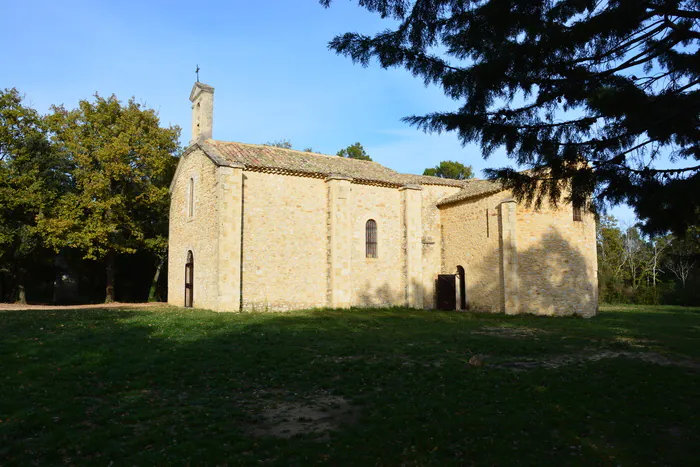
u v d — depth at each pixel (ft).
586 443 21.36
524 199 23.59
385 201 88.63
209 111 86.74
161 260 112.78
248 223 75.41
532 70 19.75
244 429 22.68
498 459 19.53
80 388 28.09
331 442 21.07
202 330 48.75
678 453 20.34
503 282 80.64
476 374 33.24
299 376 32.19
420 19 20.26
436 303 94.48
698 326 65.77
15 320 55.52
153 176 103.14
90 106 99.19
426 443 20.94
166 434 21.47
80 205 94.99
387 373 33.37
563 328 59.62
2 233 90.58
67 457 19.07
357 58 21.47
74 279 123.54
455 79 21.01
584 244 83.05
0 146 96.73
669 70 19.93
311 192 81.41
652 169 20.04
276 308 76.18
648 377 33.01
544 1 18.44
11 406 24.41
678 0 16.90
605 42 18.98
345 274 80.48
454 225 93.86
